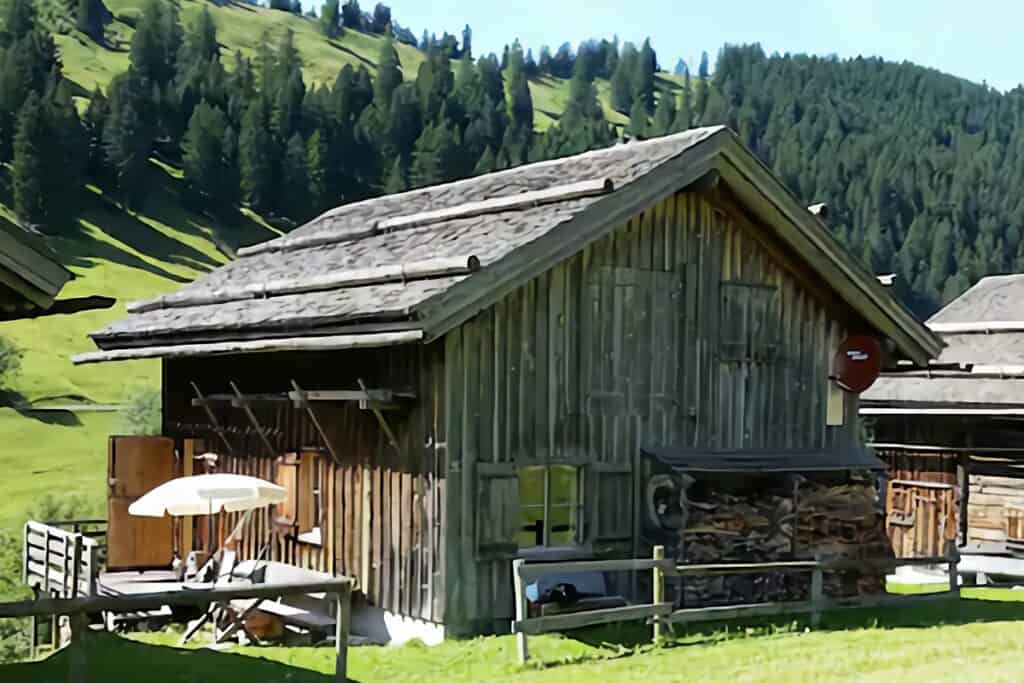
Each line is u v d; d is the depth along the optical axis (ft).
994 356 76.07
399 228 58.59
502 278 44.45
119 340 60.29
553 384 48.96
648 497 51.08
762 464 52.42
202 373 60.90
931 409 72.79
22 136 309.01
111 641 45.14
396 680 38.22
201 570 53.83
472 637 45.70
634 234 51.93
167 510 46.78
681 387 53.16
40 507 121.49
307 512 52.80
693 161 50.80
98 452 169.17
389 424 48.03
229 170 358.43
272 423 55.31
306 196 375.66
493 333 47.21
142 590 52.90
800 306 57.62
